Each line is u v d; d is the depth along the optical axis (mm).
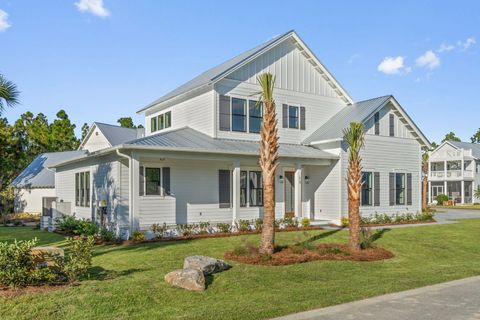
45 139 42844
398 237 16406
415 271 10961
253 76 20672
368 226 20000
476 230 18906
